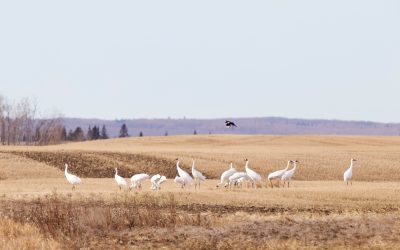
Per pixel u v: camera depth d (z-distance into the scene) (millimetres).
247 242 79188
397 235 82688
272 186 162500
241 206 127375
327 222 96125
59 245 75875
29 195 142875
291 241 79250
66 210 93062
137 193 140625
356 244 77000
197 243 78938
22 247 73625
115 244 79062
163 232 87750
